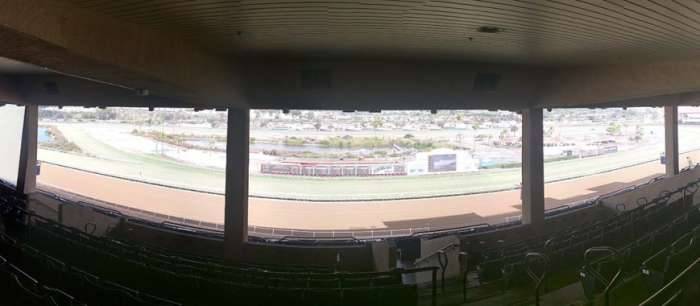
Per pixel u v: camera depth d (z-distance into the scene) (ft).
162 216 87.04
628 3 15.98
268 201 106.11
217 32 22.22
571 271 25.99
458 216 92.94
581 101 34.86
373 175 139.64
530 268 24.13
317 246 42.65
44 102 46.88
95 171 134.92
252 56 31.19
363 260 42.04
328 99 37.37
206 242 46.09
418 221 88.94
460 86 35.88
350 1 16.75
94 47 16.66
